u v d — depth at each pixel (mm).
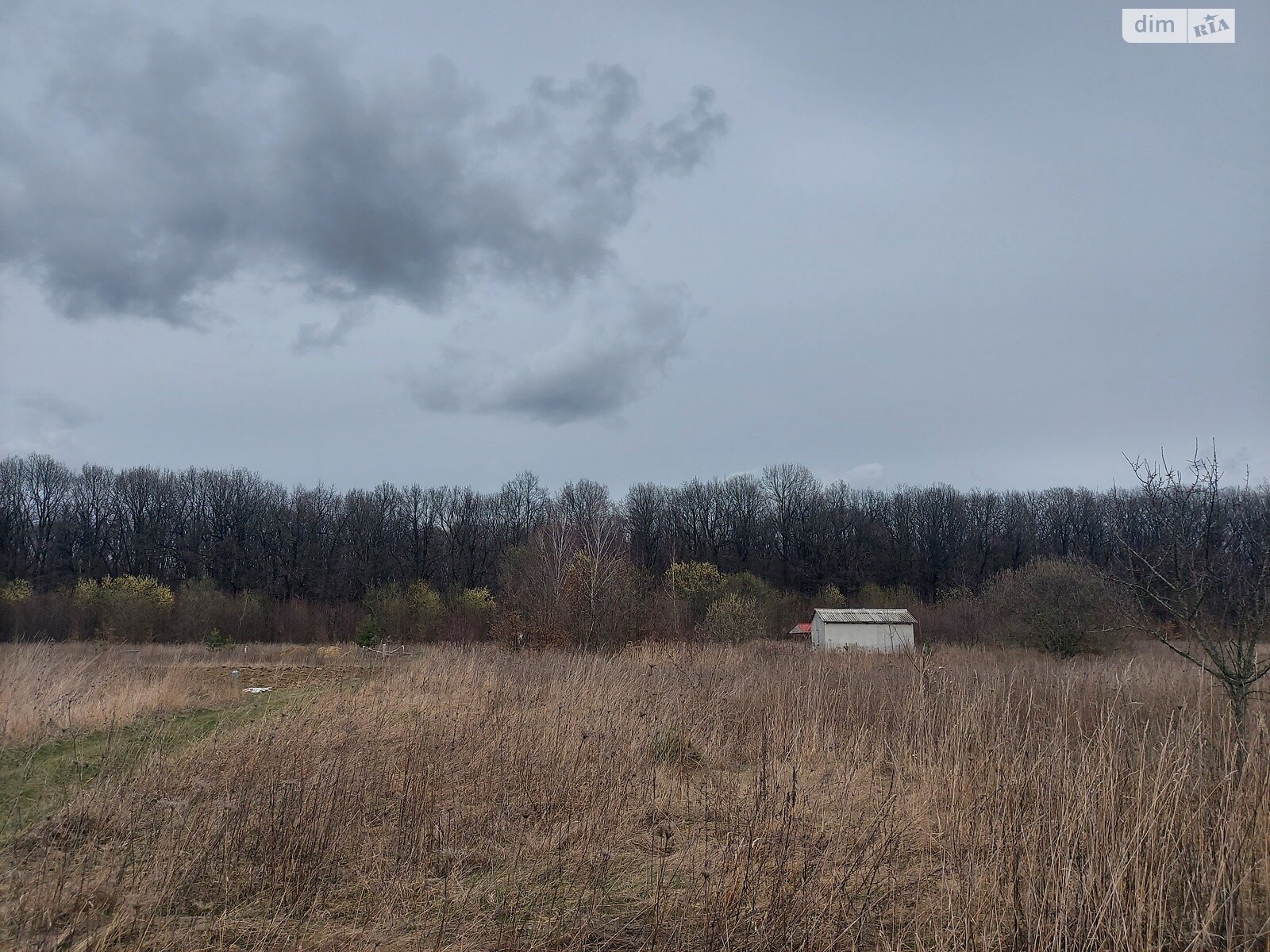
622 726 8188
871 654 19422
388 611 38156
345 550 54250
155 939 4215
